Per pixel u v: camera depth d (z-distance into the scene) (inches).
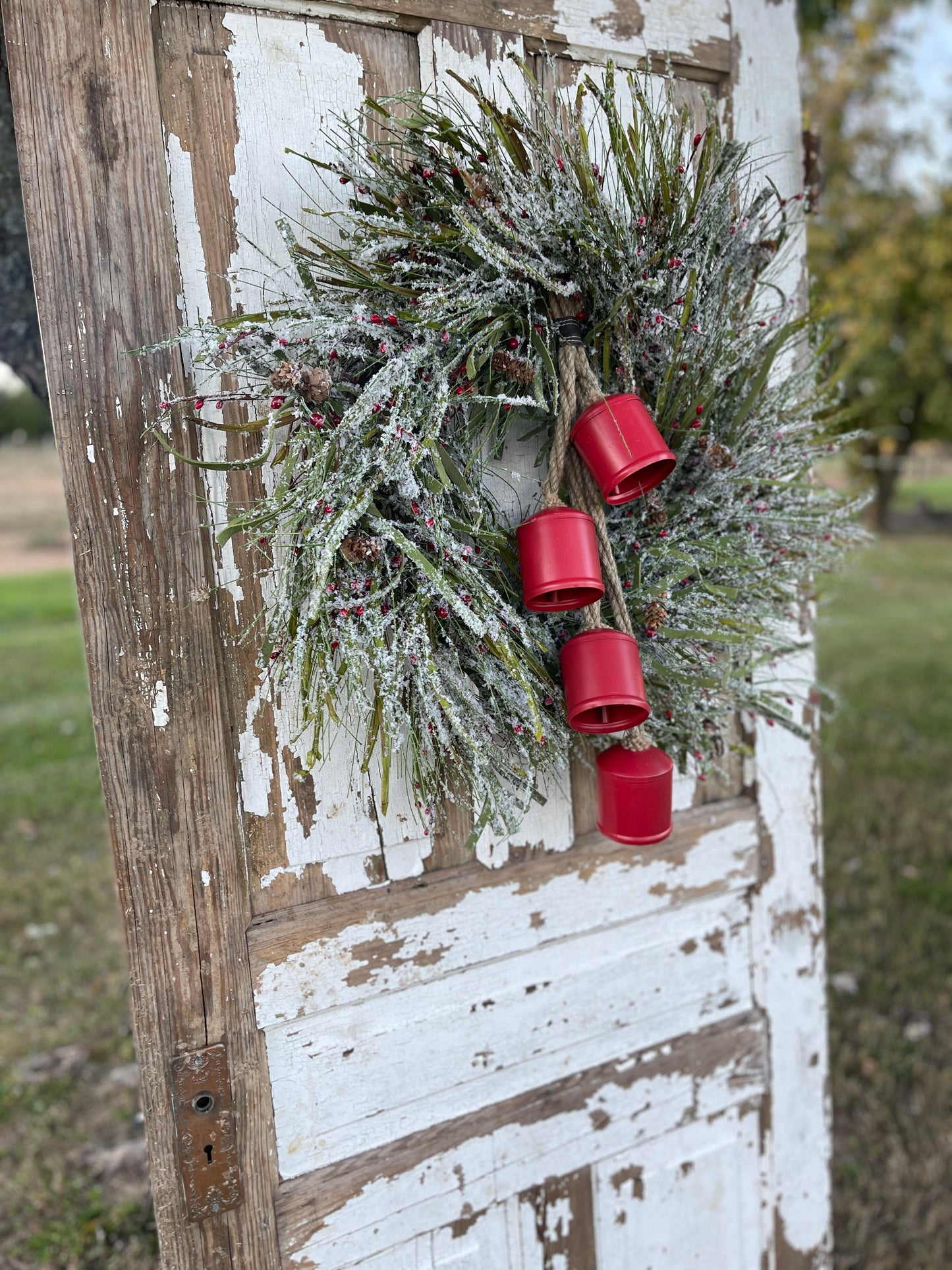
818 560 51.1
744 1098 58.3
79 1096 96.6
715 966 56.6
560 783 49.0
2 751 181.9
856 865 128.3
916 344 410.0
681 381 43.2
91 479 36.8
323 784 42.9
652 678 45.0
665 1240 56.4
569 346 40.4
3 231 64.3
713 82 50.9
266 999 42.6
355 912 44.1
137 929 39.8
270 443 35.5
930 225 368.8
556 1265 52.4
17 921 125.1
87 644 37.5
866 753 165.9
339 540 34.9
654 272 41.3
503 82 39.7
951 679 208.7
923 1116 86.9
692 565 42.4
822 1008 61.0
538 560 38.4
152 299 36.9
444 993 47.2
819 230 360.8
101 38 35.3
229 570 39.8
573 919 50.6
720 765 55.5
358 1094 45.5
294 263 38.3
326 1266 45.6
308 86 39.6
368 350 38.3
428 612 38.6
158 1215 41.7
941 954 109.4
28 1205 83.8
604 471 38.9
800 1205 61.6
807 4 151.5
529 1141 50.4
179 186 37.5
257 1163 43.4
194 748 39.8
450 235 37.8
